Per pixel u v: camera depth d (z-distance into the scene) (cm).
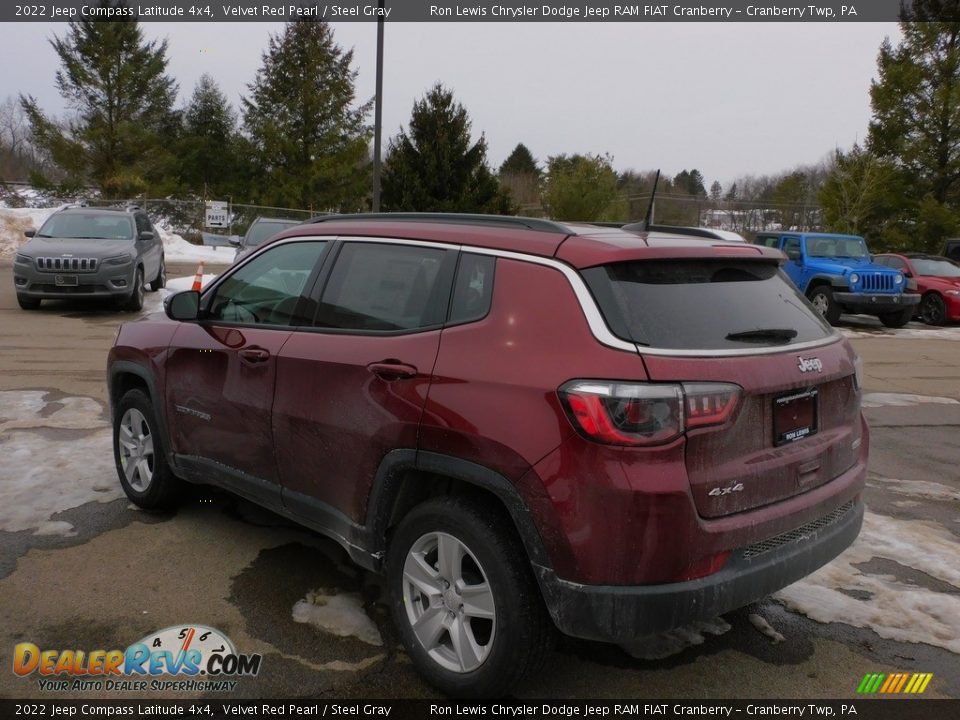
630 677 332
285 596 387
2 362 934
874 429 800
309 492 369
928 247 3030
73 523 467
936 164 3073
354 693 313
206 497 515
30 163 6059
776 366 302
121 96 3922
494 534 291
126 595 382
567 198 3092
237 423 403
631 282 292
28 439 625
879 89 3125
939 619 387
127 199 3747
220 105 4831
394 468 321
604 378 269
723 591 280
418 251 346
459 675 304
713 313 301
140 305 1451
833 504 327
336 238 388
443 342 314
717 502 279
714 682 329
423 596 321
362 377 335
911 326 1856
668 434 268
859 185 3077
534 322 292
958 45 3064
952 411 898
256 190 4397
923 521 525
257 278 420
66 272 1340
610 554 267
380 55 1563
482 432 288
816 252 1841
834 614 389
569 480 270
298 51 4372
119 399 505
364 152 4406
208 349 421
